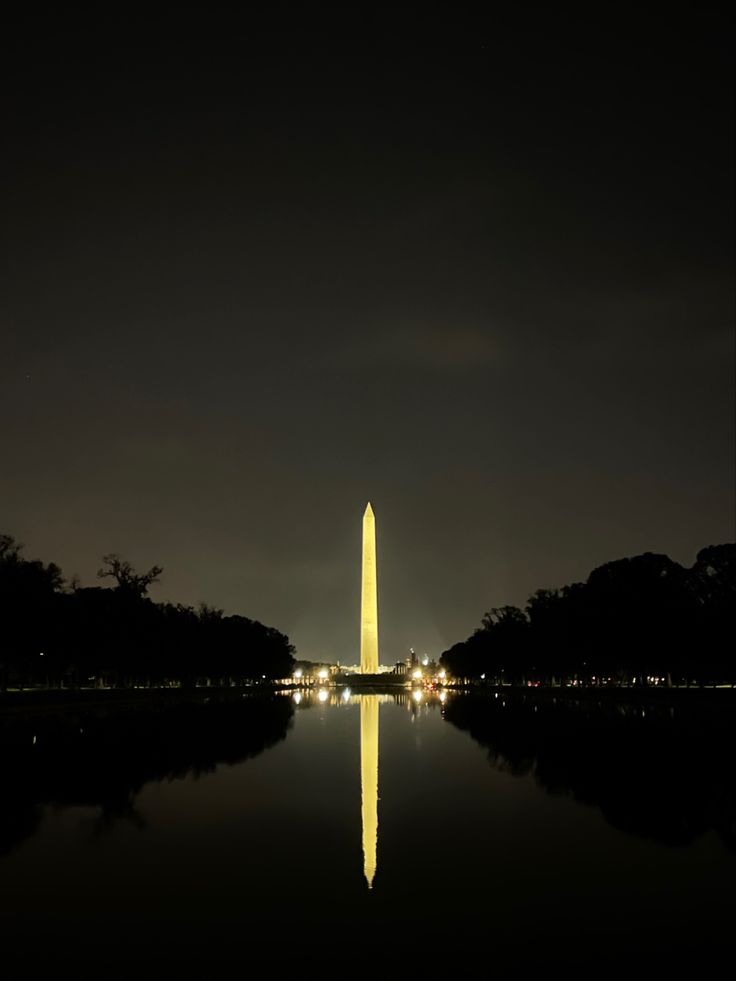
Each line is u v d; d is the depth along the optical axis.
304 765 55.22
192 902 25.36
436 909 24.61
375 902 25.27
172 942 22.27
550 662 164.12
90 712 105.31
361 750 64.44
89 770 52.72
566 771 50.66
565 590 169.75
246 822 36.44
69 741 70.06
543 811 38.28
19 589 112.75
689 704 105.50
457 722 92.62
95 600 137.25
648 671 139.62
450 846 31.84
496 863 29.34
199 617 190.25
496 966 20.66
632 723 83.06
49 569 128.62
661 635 123.56
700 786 44.41
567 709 107.19
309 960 21.09
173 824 36.06
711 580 129.12
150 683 174.62
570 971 20.38
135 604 141.00
